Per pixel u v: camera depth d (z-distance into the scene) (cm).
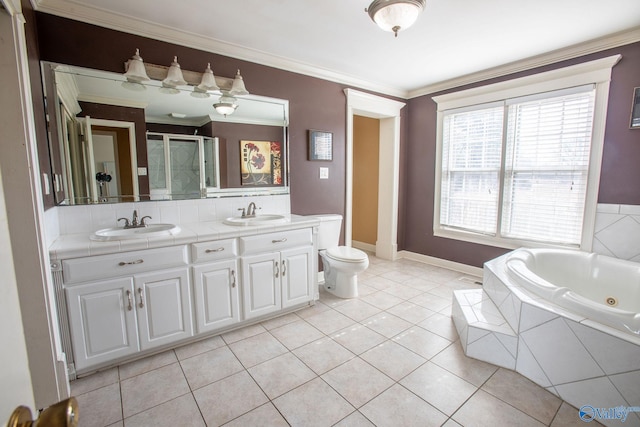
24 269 146
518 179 321
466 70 331
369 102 371
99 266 180
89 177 216
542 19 222
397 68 323
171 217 250
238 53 269
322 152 335
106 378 183
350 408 161
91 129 215
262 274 244
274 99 295
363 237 500
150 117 236
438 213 399
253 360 202
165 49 238
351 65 314
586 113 273
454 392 173
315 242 278
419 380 183
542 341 175
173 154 248
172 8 206
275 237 249
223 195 274
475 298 245
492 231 346
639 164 249
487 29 237
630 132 252
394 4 176
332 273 309
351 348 216
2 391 58
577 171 282
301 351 212
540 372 177
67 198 208
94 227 220
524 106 311
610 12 213
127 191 231
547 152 299
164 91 239
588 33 245
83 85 210
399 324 250
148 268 196
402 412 158
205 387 177
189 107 251
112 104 221
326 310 276
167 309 204
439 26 232
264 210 300
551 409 160
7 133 138
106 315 184
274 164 302
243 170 284
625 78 251
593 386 154
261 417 155
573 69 274
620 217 260
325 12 212
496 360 196
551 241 302
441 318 260
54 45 199
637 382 141
